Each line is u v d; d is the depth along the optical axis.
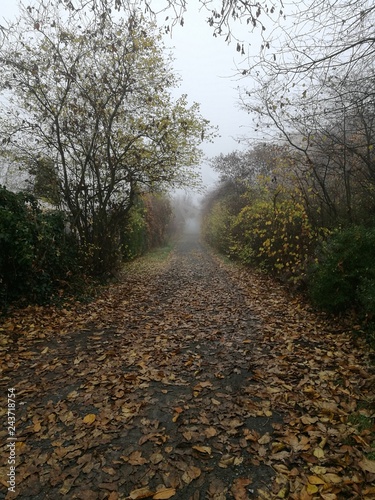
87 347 5.17
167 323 6.36
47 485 2.49
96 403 3.58
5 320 6.07
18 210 7.13
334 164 8.32
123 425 3.19
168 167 10.32
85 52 8.58
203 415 3.32
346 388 3.73
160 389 3.87
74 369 4.42
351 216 7.47
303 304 7.26
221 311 7.16
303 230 8.73
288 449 2.80
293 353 4.77
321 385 3.83
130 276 11.80
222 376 4.15
